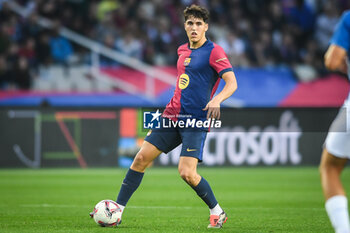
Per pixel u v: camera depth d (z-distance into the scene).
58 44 59.91
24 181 39.94
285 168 50.28
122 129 50.22
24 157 50.19
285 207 27.09
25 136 50.16
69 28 60.91
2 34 59.06
